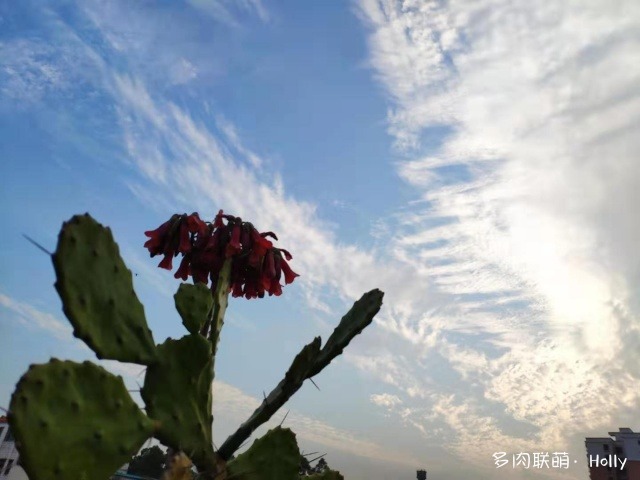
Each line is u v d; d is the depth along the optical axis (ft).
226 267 8.29
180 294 7.27
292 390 7.14
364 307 7.74
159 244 8.34
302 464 8.24
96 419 5.67
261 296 8.90
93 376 5.73
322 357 7.61
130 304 6.52
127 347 6.35
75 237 6.03
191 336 6.79
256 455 7.16
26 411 5.11
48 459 5.20
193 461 6.63
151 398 6.47
